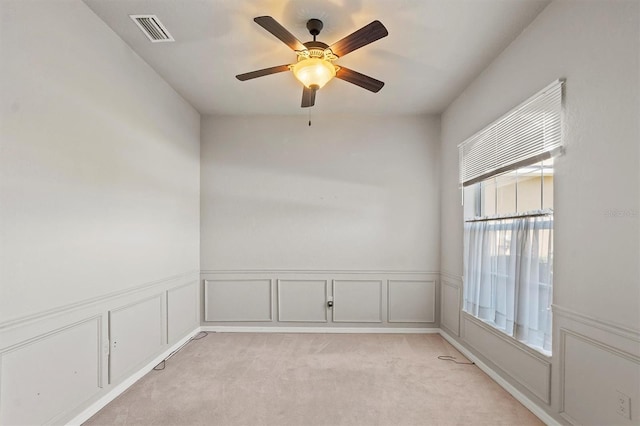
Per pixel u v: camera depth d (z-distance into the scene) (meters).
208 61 2.96
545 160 2.23
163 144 3.31
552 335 2.15
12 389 1.75
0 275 1.69
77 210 2.18
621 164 1.67
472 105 3.31
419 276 4.20
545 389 2.21
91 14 2.30
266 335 4.05
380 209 4.23
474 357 3.23
